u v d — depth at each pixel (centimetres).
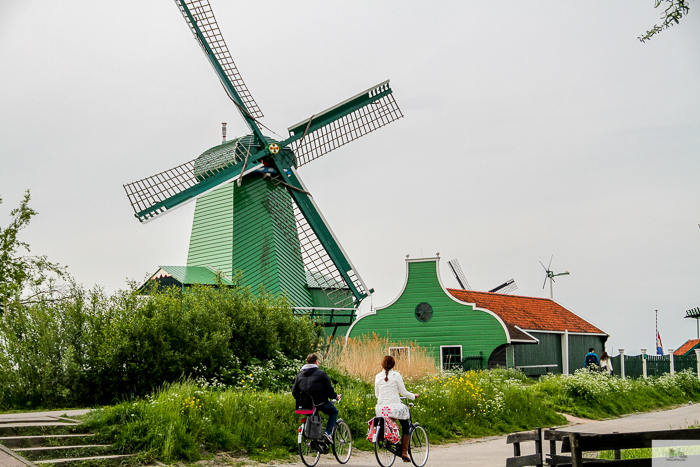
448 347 3381
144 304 1895
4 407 1684
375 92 4066
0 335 1805
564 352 3912
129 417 1248
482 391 1998
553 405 2267
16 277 2331
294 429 1429
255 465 1219
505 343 3272
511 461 988
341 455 1251
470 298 3622
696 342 6550
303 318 2353
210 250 3697
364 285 3866
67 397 1723
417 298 3491
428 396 1880
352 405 1628
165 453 1159
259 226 3644
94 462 1095
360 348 2472
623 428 1908
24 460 1032
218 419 1345
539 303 4191
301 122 3831
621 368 3519
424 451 1266
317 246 3809
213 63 3691
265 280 3506
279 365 2086
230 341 2055
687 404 2966
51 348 1747
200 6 3700
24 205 2486
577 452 778
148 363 1764
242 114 3750
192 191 3484
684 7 1234
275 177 3750
